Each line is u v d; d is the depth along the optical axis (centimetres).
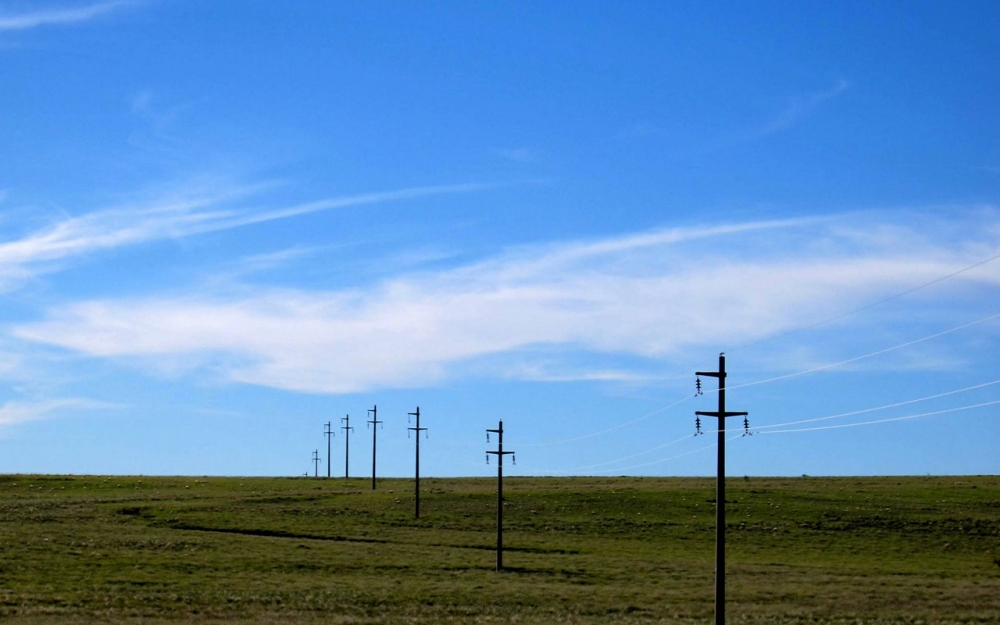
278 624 5350
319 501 12669
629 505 12256
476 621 5638
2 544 8100
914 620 5862
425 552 8750
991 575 8181
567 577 7512
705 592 6875
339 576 7362
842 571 8131
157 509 11531
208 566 7550
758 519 11206
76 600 5956
